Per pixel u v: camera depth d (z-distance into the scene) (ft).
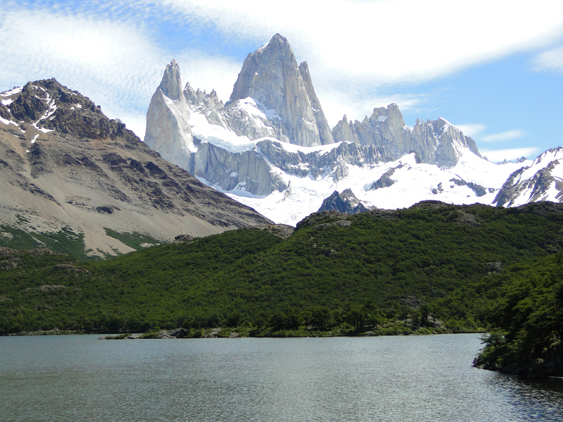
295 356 484.74
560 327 317.22
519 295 371.35
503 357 360.28
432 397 294.87
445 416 257.55
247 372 398.42
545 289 346.13
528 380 319.06
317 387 335.06
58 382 371.15
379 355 473.67
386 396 304.09
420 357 453.99
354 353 494.18
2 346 643.86
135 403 300.40
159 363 460.55
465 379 339.57
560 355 312.71
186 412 278.67
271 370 404.98
